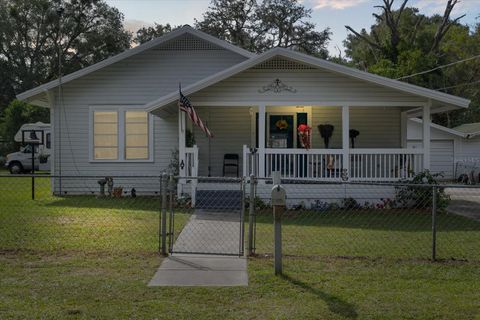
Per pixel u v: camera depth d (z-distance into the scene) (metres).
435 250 7.47
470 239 9.09
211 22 45.66
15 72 47.25
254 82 14.11
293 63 14.08
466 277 6.45
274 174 6.51
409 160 14.27
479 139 27.50
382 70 35.62
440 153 27.67
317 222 11.24
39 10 47.25
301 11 46.25
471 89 39.91
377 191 13.89
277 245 6.45
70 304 5.33
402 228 10.37
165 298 5.55
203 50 17.62
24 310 5.12
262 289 5.88
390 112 17.70
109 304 5.34
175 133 17.61
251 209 7.62
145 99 17.56
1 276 6.34
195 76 17.61
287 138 17.44
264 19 45.38
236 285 6.04
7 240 8.54
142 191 17.50
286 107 17.44
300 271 6.62
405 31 43.59
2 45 48.09
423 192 13.37
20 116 39.22
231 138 17.56
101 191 16.56
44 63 48.91
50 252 7.63
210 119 17.55
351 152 14.07
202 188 13.91
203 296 5.62
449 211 13.55
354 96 14.09
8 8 48.03
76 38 49.03
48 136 31.72
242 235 7.71
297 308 5.24
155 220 11.03
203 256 7.54
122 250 7.86
